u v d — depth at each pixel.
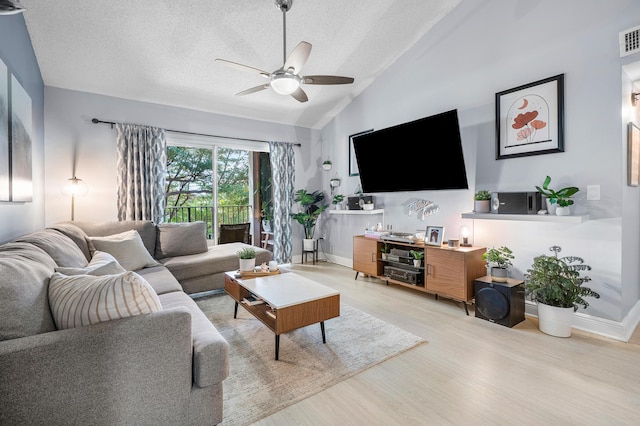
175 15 2.82
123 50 3.12
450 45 3.42
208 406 1.34
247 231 4.71
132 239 3.05
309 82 2.72
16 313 1.06
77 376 1.07
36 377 1.01
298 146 5.39
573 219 2.28
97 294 1.17
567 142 2.54
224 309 3.01
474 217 2.89
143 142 3.87
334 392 1.70
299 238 5.46
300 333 2.44
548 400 1.62
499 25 2.97
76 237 2.69
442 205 3.55
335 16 3.20
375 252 3.86
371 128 4.51
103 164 3.69
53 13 2.62
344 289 3.68
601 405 1.57
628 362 1.98
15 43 2.30
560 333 2.34
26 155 2.38
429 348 2.20
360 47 3.75
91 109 3.62
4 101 1.85
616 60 2.26
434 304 3.13
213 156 4.65
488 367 1.94
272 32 3.20
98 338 1.10
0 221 1.84
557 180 2.60
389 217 4.27
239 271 2.83
